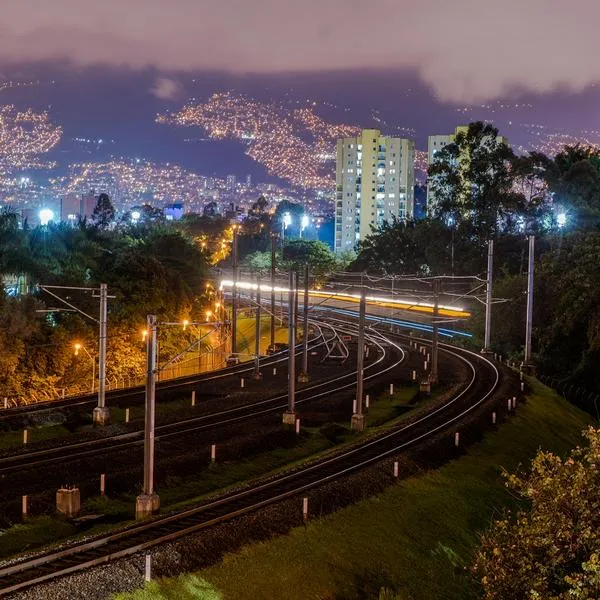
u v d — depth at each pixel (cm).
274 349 9269
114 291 8044
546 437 5969
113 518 3650
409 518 3931
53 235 8181
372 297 12750
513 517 4425
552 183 12188
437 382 7156
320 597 3078
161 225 13350
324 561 3300
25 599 2514
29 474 4131
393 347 9369
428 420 5659
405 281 13000
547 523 2583
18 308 6588
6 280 7200
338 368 8050
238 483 4262
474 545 3956
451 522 4078
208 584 2897
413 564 3572
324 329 10756
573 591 2281
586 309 7900
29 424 5228
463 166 14488
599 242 8731
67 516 3609
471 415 5769
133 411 5862
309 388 6894
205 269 10219
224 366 8612
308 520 3550
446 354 8862
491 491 4631
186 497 4044
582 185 11612
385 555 3531
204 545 3077
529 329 7956
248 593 2933
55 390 6806
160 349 8194
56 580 2648
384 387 7056
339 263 15125
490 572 2633
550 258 9462
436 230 12588
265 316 11494
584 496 2602
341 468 4322
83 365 7231
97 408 5366
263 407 6134
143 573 2809
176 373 8262
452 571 3672
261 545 3234
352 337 10106
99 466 4397
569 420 6688
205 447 4891
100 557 2856
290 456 4894
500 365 8025
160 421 5575
